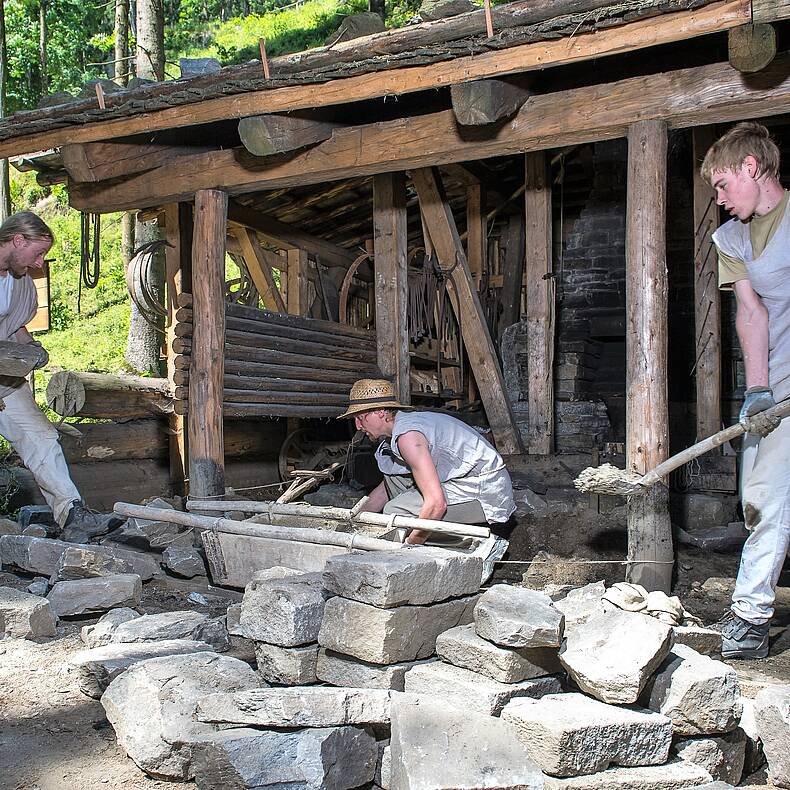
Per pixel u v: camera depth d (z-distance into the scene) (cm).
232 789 239
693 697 255
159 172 622
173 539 561
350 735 247
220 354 619
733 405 927
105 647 344
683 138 912
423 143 531
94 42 2281
